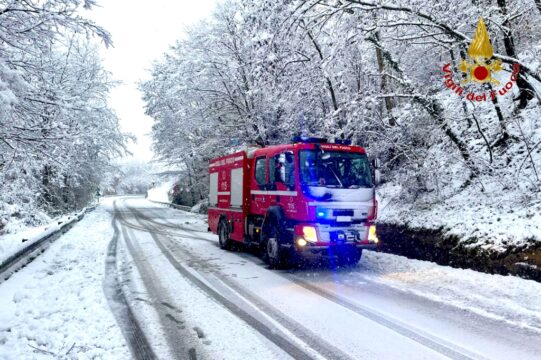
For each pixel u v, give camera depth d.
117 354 4.73
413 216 11.40
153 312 6.39
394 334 5.26
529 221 8.26
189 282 8.48
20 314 5.98
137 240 16.22
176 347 4.95
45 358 4.50
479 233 8.85
